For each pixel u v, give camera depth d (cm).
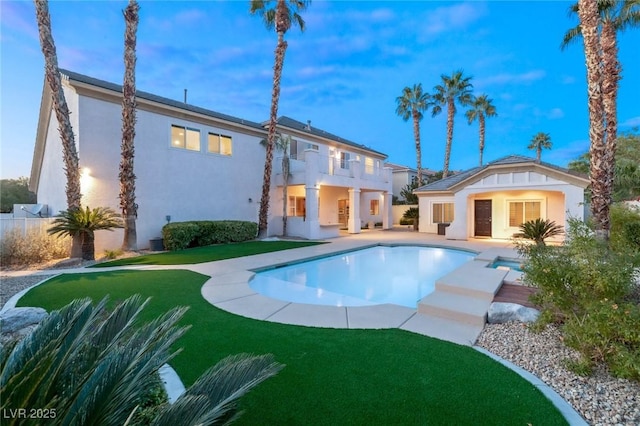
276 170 1853
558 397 291
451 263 1157
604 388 304
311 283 893
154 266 916
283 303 585
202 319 495
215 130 1550
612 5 876
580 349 341
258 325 471
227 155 1598
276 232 1853
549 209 1605
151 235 1298
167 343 208
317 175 1741
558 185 1412
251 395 286
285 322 486
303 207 2134
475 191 1605
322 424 248
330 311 543
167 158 1356
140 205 1267
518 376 327
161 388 289
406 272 1028
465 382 313
